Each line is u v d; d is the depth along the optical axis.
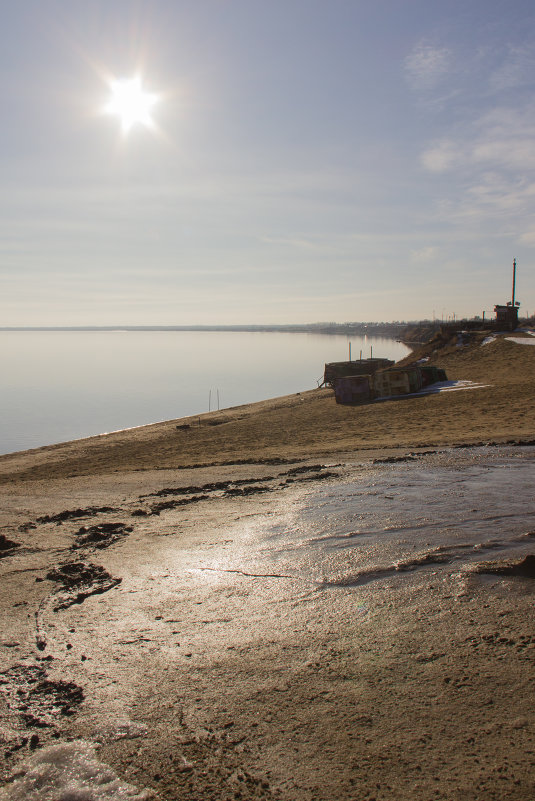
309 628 4.95
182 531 8.89
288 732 3.47
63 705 3.90
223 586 6.20
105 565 7.24
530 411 25.12
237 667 4.33
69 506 12.09
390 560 6.61
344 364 62.03
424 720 3.48
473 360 54.19
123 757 3.31
